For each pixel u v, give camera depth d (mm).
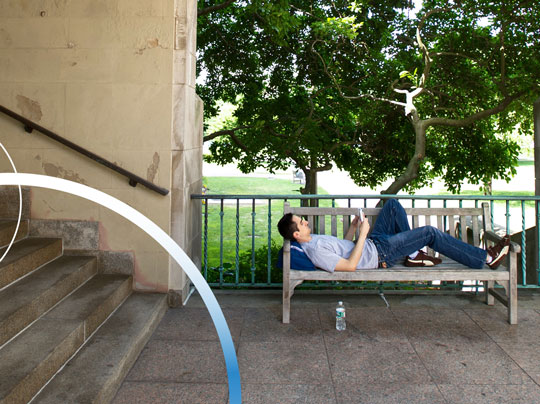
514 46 9727
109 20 4078
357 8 9055
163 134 4133
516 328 3789
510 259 3842
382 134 11914
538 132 5480
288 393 2811
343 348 3432
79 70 4109
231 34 10750
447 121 9328
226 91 11594
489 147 11812
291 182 31078
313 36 10211
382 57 10273
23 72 4125
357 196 4391
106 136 4145
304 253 3930
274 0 7266
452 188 12547
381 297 4555
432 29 10625
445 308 4258
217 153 12266
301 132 10547
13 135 4160
